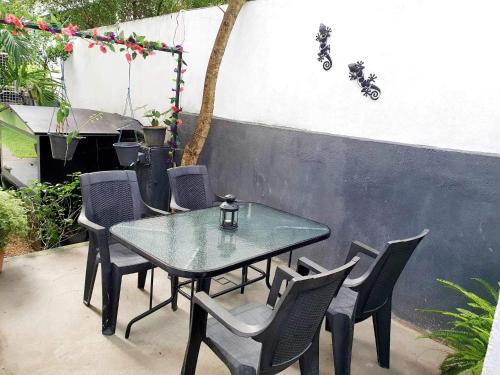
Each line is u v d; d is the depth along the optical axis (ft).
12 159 15.49
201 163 14.93
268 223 8.73
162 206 14.98
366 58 9.92
